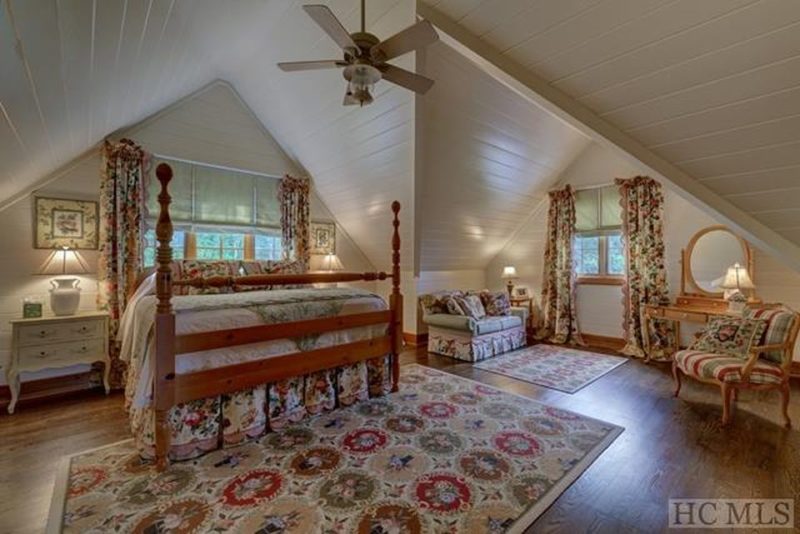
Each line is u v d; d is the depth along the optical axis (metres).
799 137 2.06
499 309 5.25
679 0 1.68
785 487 2.03
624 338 5.07
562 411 3.04
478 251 6.16
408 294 5.66
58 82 1.85
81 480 2.09
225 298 3.01
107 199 3.53
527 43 2.23
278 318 2.77
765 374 2.78
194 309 2.49
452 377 3.95
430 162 3.97
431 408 3.10
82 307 3.56
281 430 2.70
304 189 5.08
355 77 2.09
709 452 2.39
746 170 2.40
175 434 2.31
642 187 4.79
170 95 3.65
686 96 2.11
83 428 2.75
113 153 3.57
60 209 3.47
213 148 4.39
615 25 1.91
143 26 1.89
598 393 3.47
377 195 4.71
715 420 2.87
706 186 2.65
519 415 2.96
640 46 1.96
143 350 2.39
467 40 2.37
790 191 2.40
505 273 5.91
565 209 5.51
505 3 2.07
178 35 2.34
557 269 5.61
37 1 1.14
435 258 5.68
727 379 2.81
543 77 2.40
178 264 3.71
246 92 4.40
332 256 5.19
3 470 2.19
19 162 2.56
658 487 2.03
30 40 1.32
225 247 4.54
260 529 1.71
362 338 3.28
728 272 3.96
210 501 1.91
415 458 2.31
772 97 1.92
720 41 1.78
